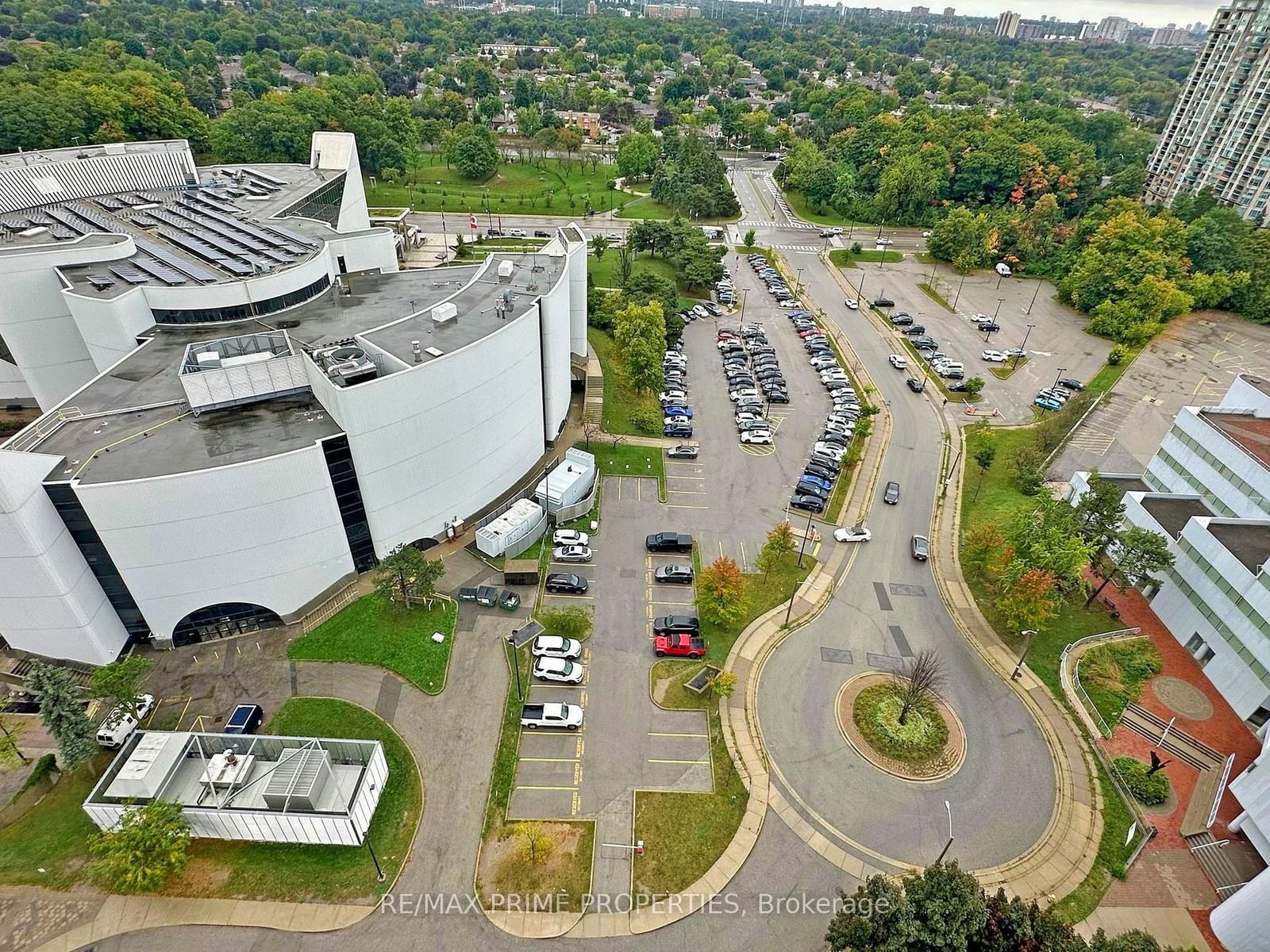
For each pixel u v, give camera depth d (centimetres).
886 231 19525
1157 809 5428
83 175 11112
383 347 7219
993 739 5969
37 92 15888
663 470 9194
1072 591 7469
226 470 5722
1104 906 4847
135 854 4359
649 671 6412
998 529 8100
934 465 9675
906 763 5741
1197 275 14712
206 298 8094
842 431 10075
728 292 14725
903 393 11556
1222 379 12275
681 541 7775
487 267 9700
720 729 5941
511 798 5338
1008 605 6750
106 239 8950
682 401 10706
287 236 9888
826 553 7962
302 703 5906
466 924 4634
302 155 17875
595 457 9306
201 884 4747
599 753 5697
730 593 6575
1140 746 5928
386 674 6219
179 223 10162
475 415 7362
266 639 6531
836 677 6481
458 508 7688
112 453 6028
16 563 5294
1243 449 7294
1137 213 16300
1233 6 19762
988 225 17000
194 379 6475
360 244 10069
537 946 4553
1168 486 8406
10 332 8312
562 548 7581
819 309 14625
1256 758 5572
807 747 5834
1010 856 5134
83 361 8900
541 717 5803
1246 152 19388
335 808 4872
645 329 10788
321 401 6812
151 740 5109
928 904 4134
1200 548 6712
